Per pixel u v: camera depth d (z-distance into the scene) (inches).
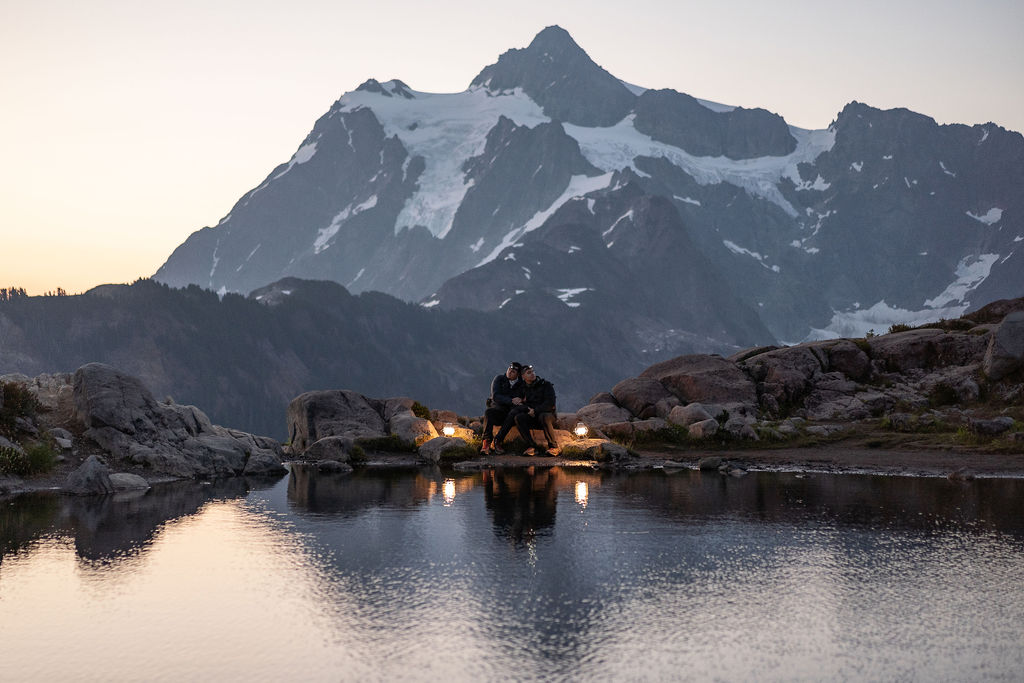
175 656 228.1
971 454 782.5
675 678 211.5
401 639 242.4
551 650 232.2
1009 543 378.9
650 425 949.2
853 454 814.5
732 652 230.7
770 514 464.8
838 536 397.1
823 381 1057.5
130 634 247.0
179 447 722.2
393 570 327.3
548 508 490.3
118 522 441.1
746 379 1058.1
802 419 997.8
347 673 215.2
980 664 221.0
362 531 413.4
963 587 299.3
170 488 605.0
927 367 1056.8
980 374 992.2
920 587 299.6
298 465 810.8
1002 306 1153.4
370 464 821.2
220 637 244.1
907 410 979.9
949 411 955.3
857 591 294.0
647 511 478.0
